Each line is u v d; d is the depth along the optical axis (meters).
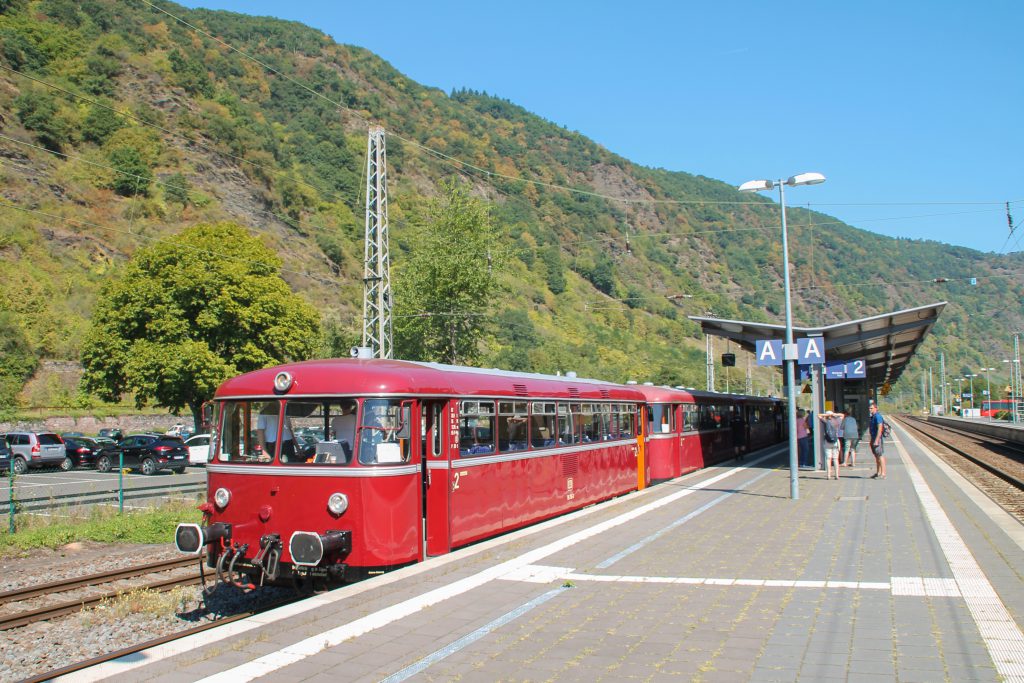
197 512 19.59
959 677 6.54
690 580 10.37
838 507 16.97
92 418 52.41
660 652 7.45
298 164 105.12
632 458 21.22
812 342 20.17
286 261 80.81
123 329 37.16
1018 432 47.97
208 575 13.51
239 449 11.27
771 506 17.34
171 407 38.81
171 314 36.72
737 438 34.38
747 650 7.44
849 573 10.52
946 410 135.12
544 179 151.25
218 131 92.31
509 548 12.66
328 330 59.59
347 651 7.58
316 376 11.05
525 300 89.19
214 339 38.22
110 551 16.52
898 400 190.38
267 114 118.75
